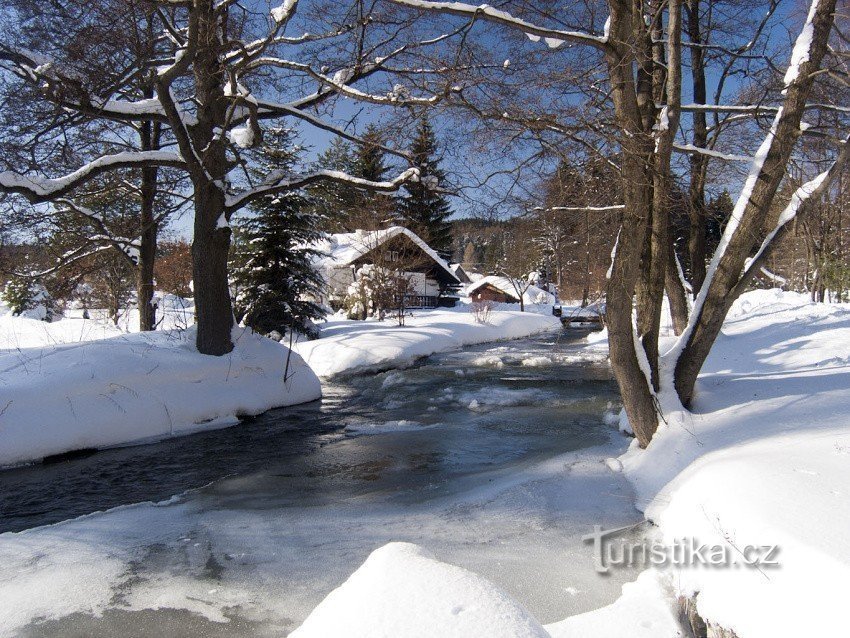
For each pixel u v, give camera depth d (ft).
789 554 8.45
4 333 45.88
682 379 20.17
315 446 24.39
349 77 31.81
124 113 30.35
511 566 12.39
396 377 41.68
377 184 32.73
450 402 32.99
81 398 24.35
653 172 17.80
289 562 13.23
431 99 21.02
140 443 25.18
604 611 10.06
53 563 13.48
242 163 30.99
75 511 17.39
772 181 18.57
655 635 9.23
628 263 17.79
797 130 18.16
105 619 10.96
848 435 14.10
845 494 10.22
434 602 6.22
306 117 33.42
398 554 7.48
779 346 32.94
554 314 104.94
